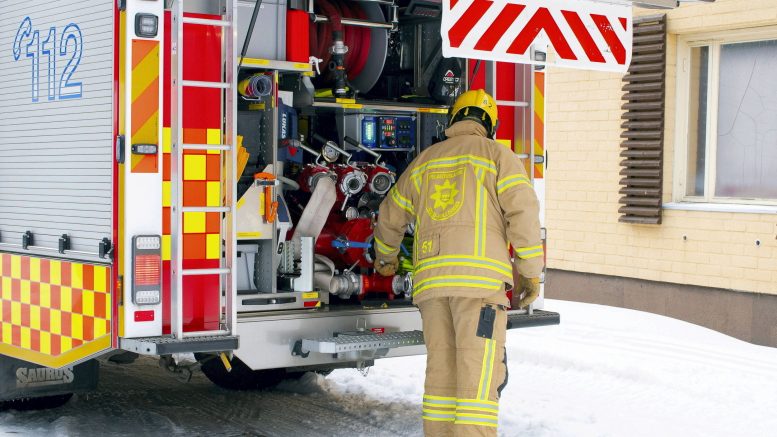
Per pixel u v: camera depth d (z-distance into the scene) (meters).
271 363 5.86
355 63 7.41
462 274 5.44
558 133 11.57
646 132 10.67
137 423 6.68
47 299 5.88
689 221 10.33
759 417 6.91
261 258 6.06
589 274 11.33
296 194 6.71
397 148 7.19
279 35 6.23
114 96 5.29
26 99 6.10
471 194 5.55
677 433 6.52
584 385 7.84
